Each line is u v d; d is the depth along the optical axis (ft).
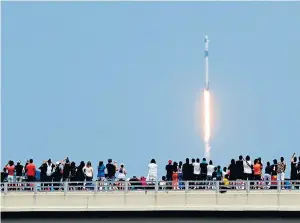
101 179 400.47
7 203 360.89
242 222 354.74
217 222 355.15
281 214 353.72
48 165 399.85
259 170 395.34
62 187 368.27
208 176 399.65
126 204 359.66
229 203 357.82
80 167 397.39
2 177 406.82
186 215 356.18
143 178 407.03
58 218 358.84
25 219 358.84
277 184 363.15
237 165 392.88
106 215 357.82
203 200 358.64
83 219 358.64
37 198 361.10
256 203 357.00
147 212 356.79
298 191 357.61
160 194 359.87
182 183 394.52
